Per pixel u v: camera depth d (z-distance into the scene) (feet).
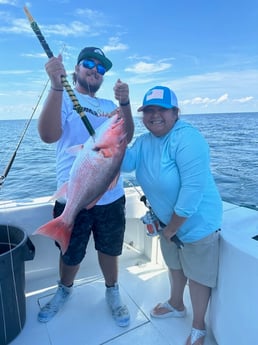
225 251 4.67
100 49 5.73
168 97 4.48
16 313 5.41
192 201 4.39
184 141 4.38
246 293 4.26
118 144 4.06
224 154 29.19
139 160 5.09
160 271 7.91
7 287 5.07
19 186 15.08
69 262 6.01
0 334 5.12
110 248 6.18
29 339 5.48
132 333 5.64
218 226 4.91
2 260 4.85
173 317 6.03
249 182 17.58
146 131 5.00
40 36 3.82
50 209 7.16
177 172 4.57
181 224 4.57
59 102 4.30
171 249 5.61
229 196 14.76
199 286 5.16
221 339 4.94
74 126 5.43
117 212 6.10
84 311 6.29
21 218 6.89
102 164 3.99
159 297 6.77
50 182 15.87
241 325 4.44
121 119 4.22
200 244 4.84
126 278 7.57
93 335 5.60
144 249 8.80
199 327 5.30
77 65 5.75
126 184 8.79
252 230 5.02
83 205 4.07
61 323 5.92
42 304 6.53
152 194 4.97
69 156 5.46
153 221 5.32
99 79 5.75
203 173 4.39
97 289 7.12
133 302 6.59
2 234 6.07
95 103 5.89
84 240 5.97
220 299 4.89
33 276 7.62
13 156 5.59
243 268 4.26
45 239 7.73
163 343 5.39
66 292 6.43
